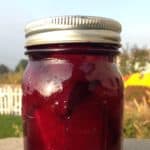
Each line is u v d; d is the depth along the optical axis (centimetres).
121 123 21
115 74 20
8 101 259
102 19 19
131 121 79
